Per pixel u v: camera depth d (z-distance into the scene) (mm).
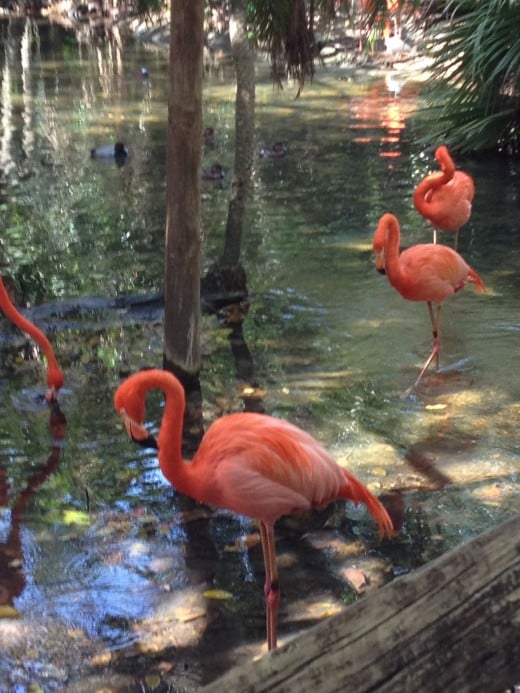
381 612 1229
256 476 2854
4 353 5348
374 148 10336
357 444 4234
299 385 4867
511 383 4809
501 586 1263
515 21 9469
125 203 8422
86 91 14492
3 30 22719
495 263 6754
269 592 2945
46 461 4176
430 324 5660
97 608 3168
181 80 4359
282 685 1177
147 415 4578
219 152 10461
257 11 5941
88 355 5312
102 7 24484
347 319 5773
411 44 16578
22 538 3590
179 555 3471
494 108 10016
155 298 6086
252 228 7629
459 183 6816
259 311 5922
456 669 1215
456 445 4207
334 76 15461
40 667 2877
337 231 7523
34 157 10305
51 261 6902
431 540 3490
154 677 2826
